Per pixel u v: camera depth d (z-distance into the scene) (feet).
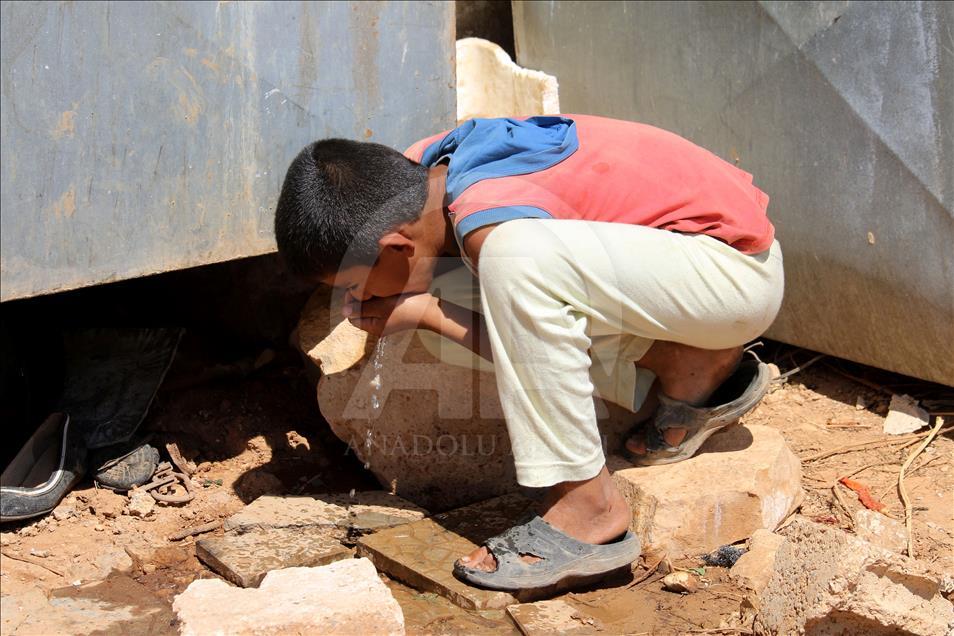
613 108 14.26
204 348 13.01
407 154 10.02
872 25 10.52
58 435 10.38
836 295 11.78
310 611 7.63
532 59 15.71
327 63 10.62
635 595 8.93
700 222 9.14
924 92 10.19
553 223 8.56
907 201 10.59
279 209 8.77
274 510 10.03
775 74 11.61
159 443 11.25
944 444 11.03
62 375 11.32
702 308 9.12
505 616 8.55
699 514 9.38
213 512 10.28
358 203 8.50
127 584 9.11
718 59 12.30
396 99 11.26
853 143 10.98
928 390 12.01
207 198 10.09
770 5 11.44
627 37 13.62
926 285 10.65
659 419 9.94
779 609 7.95
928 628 7.33
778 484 9.84
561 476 8.70
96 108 9.14
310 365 11.62
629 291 8.87
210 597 7.84
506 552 8.75
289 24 10.25
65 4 8.77
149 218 9.71
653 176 9.11
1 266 8.81
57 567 9.32
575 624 8.34
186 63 9.64
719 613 8.63
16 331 11.33
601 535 8.88
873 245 11.05
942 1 9.86
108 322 12.98
